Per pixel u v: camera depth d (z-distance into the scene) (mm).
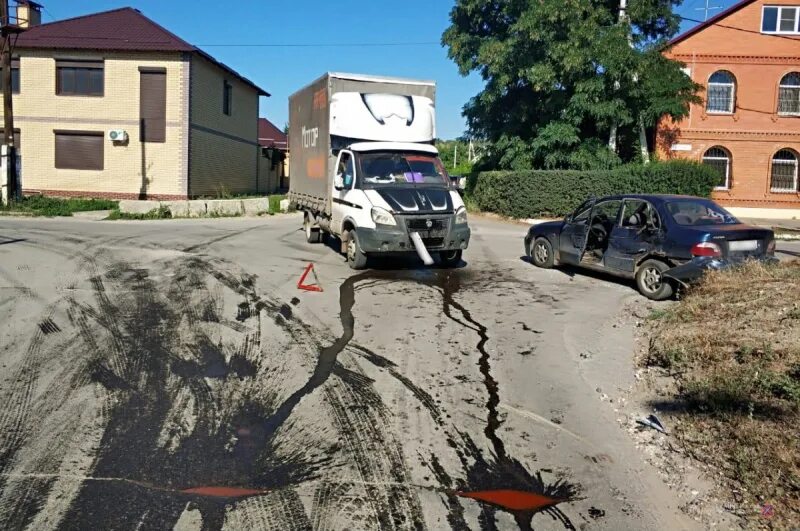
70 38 28328
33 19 30781
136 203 22375
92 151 28828
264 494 4094
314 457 4590
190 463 4457
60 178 28828
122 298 8961
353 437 4914
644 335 7699
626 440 4992
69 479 4211
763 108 28922
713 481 4340
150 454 4570
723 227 9562
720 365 5953
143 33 28875
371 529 3744
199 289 9656
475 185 29984
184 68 28266
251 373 6195
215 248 13938
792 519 3836
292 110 16938
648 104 25281
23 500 3947
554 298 9852
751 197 29312
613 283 11148
